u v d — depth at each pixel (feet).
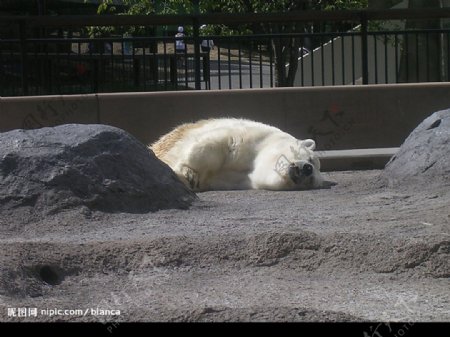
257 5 66.90
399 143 48.73
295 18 50.75
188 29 68.64
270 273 25.32
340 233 26.78
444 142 38.22
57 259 24.99
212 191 39.52
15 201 31.14
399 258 25.50
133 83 56.49
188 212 33.01
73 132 33.71
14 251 24.62
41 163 32.07
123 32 74.74
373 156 46.21
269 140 40.29
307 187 39.24
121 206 32.17
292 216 31.76
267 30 66.90
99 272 25.13
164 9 69.26
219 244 26.27
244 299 22.82
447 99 48.85
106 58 55.52
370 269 25.39
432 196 34.58
